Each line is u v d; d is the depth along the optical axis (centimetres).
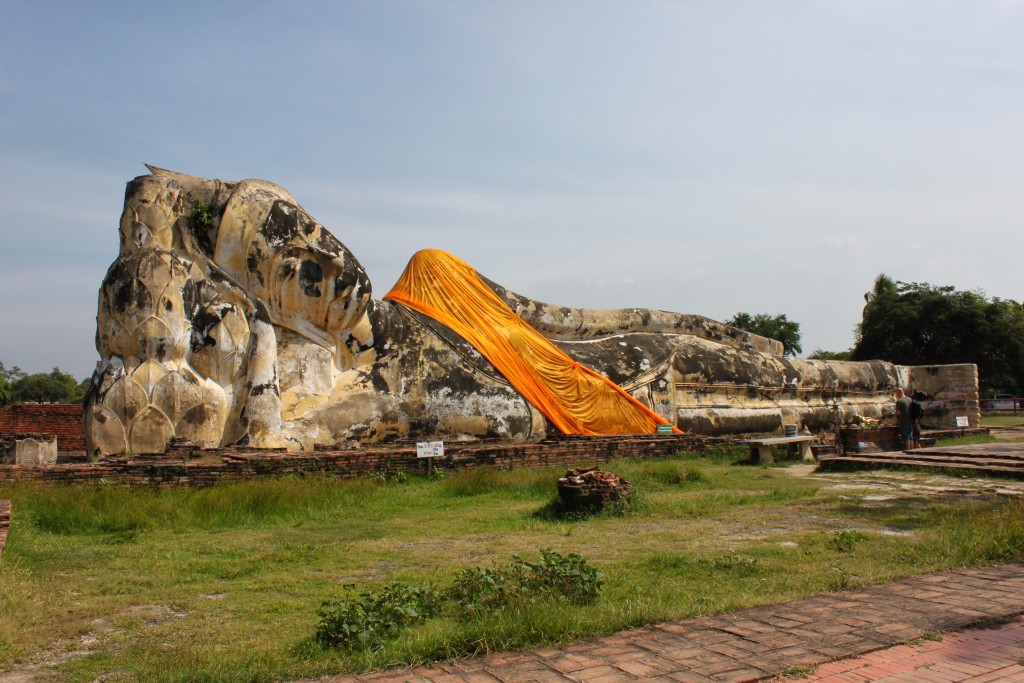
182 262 1661
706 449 1967
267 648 519
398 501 1237
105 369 1605
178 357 1603
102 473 1260
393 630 530
